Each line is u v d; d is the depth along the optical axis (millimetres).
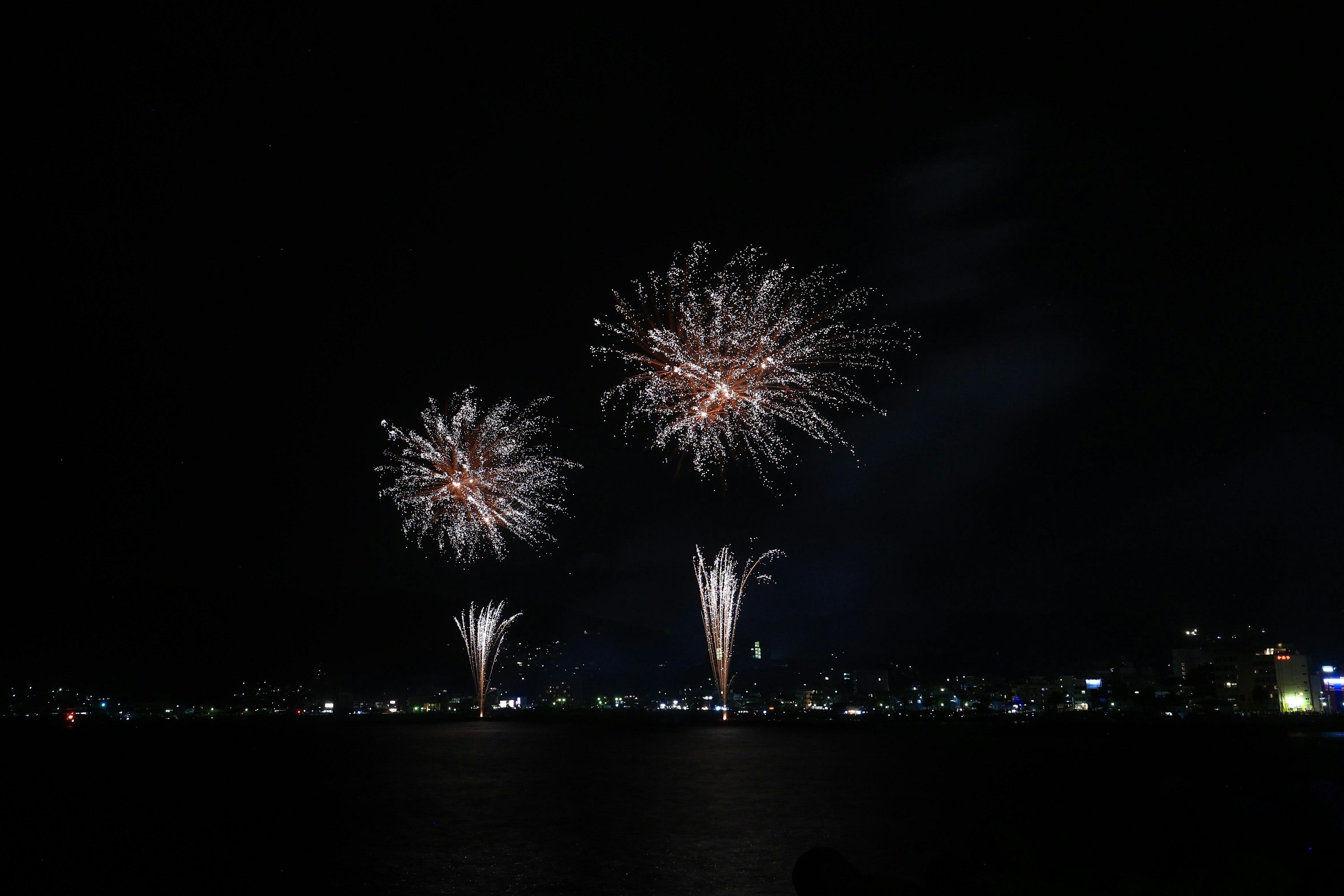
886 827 41094
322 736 192625
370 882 29422
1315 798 13086
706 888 26938
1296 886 8742
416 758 108062
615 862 31859
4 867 34156
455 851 35344
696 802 53656
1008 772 80250
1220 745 137375
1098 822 42594
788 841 36688
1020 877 9914
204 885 30016
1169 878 11156
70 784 76812
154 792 67875
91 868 33844
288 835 41344
